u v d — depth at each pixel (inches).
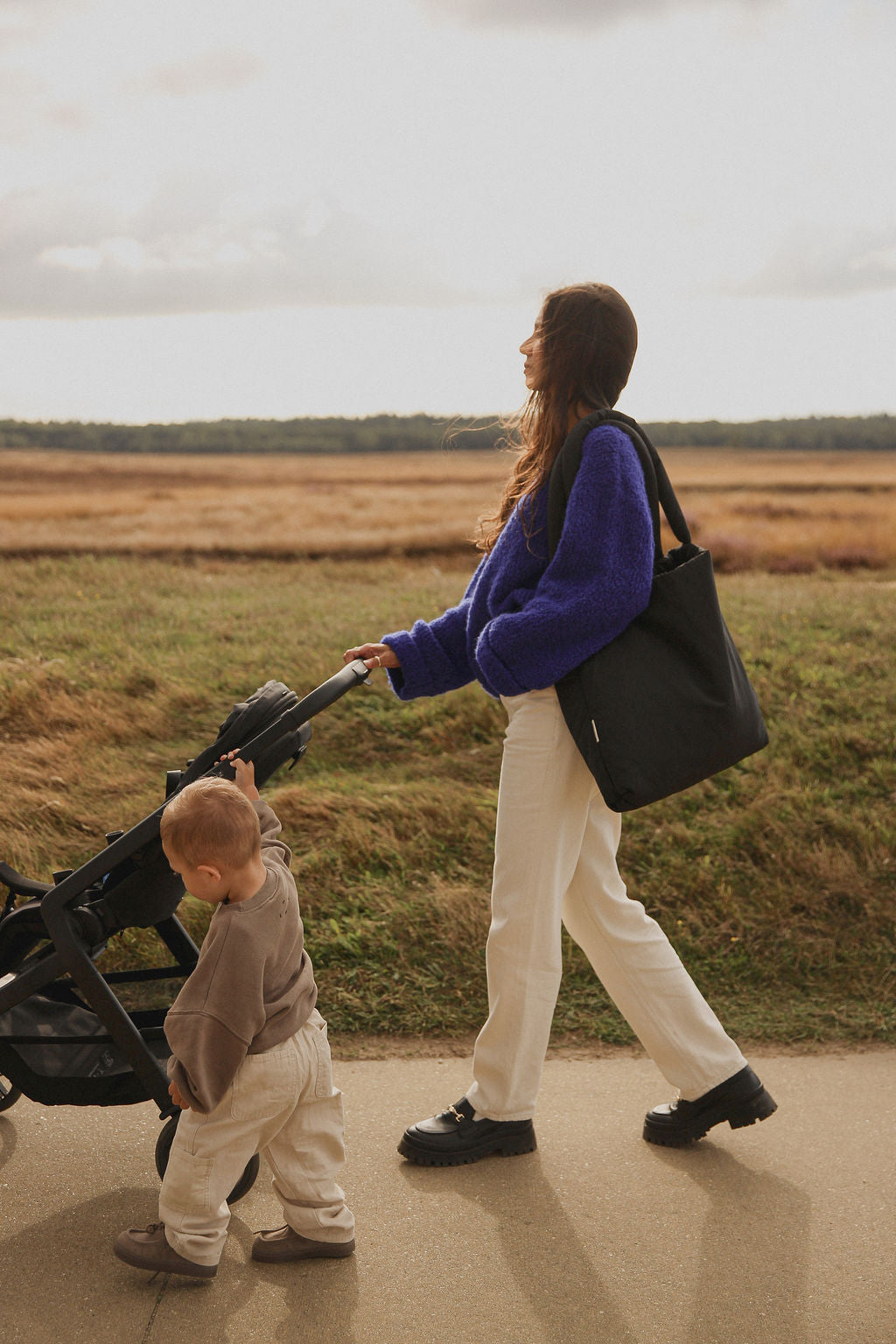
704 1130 102.2
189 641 272.5
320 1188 84.3
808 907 149.1
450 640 108.7
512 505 105.1
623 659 92.6
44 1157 99.2
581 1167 99.9
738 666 97.9
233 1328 77.5
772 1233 89.7
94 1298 80.3
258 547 572.4
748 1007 132.0
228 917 78.1
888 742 191.8
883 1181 97.6
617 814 104.9
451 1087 114.4
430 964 135.6
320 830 165.0
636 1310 80.2
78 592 355.9
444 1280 83.4
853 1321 79.1
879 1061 120.6
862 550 599.5
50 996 103.0
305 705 93.4
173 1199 80.9
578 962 137.3
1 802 171.8
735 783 176.4
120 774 186.7
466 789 181.5
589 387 98.0
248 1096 79.4
